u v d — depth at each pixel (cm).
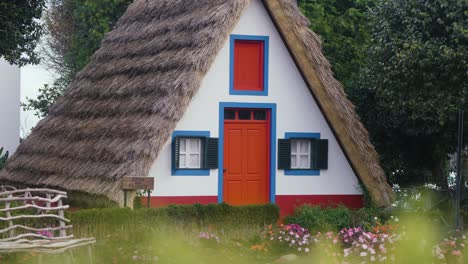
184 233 1630
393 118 2178
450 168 2305
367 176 2073
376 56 2023
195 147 1948
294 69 2058
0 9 2080
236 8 1917
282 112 2042
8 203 1153
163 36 2073
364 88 2275
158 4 2259
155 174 1889
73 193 1953
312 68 2033
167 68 1920
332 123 2066
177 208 1780
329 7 2894
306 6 2830
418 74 1923
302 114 2064
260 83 2028
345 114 2052
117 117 1961
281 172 2039
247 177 2012
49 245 1042
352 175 2105
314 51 2036
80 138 2053
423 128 2112
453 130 2055
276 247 1433
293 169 2052
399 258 1149
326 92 2041
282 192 2036
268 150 2033
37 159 2184
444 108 1897
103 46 2392
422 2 1933
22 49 2175
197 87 1858
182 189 1919
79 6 3356
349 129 2055
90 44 3288
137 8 2380
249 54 2020
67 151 2061
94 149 1930
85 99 2211
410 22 1950
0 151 2811
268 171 2031
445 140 2152
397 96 2005
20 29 2134
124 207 1716
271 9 2003
